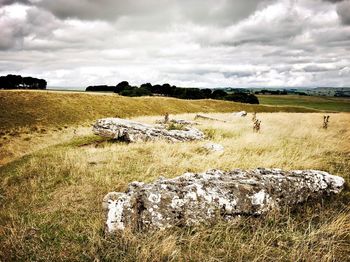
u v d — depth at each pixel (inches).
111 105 2385.6
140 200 218.1
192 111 2987.2
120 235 205.6
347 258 178.4
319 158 396.5
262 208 222.5
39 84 4515.3
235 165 371.2
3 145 1171.9
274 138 559.5
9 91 2101.4
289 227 210.5
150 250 189.0
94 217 251.6
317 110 3720.5
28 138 1293.1
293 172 267.6
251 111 3432.6
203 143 527.2
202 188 224.8
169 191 221.5
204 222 213.8
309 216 230.4
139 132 603.8
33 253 202.4
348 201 256.1
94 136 703.1
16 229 238.7
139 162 400.2
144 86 4741.6
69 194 312.8
